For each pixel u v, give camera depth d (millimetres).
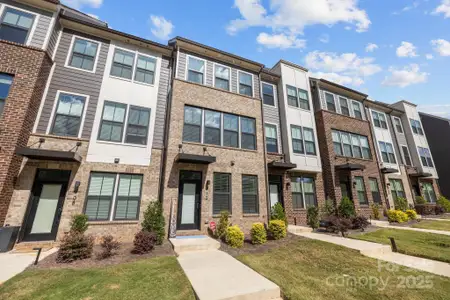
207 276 4508
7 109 6547
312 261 5691
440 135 21359
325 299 3627
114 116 8672
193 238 7820
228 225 8594
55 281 4141
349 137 14742
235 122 10938
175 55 10656
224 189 9625
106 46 9406
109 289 3836
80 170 7539
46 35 7840
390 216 12805
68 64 8469
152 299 3529
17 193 6590
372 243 7262
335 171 13031
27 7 7844
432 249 6660
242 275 4598
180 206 8719
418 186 18516
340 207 11438
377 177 14867
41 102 7641
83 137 7938
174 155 8867
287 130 12289
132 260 5590
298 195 11844
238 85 11758
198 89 10297
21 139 6656
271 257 6078
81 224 6656
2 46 6980
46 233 6855
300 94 13625
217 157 9773
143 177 8453
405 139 19453
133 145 8625
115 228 7449
